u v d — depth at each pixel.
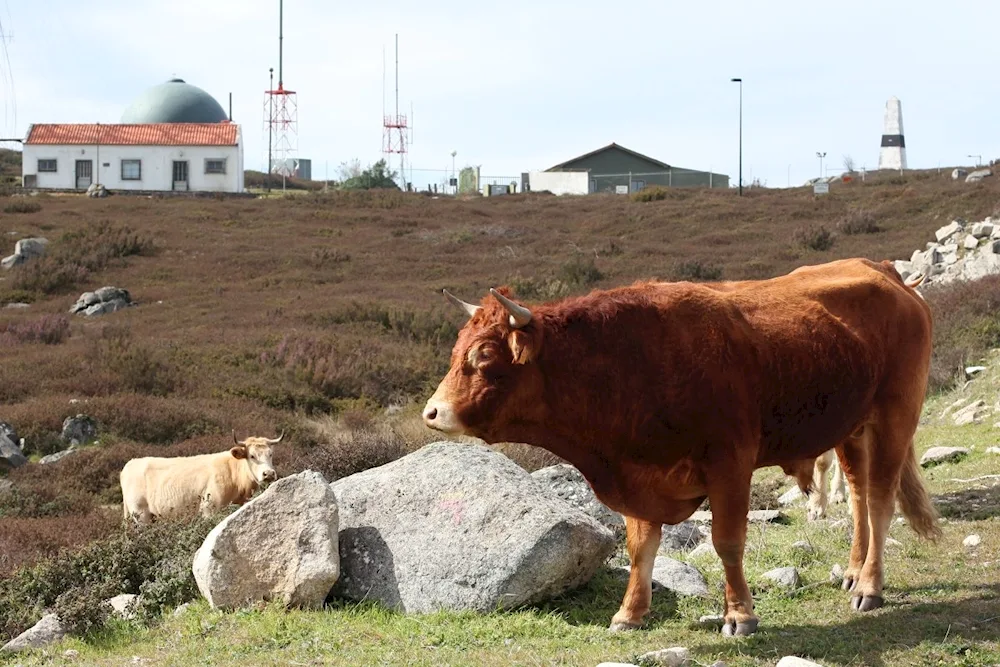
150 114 92.81
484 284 40.25
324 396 24.20
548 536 8.12
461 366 6.92
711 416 7.03
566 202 68.25
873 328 8.04
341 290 39.78
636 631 7.52
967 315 22.19
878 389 8.12
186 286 41.47
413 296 37.84
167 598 9.12
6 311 37.66
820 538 10.18
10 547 12.83
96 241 47.47
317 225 57.19
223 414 21.39
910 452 8.55
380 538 8.66
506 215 62.69
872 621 7.38
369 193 69.62
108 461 18.09
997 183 54.78
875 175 74.62
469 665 6.77
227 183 76.88
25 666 7.69
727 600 7.30
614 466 7.20
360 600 8.46
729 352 7.15
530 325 6.87
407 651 7.16
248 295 39.31
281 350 27.11
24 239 46.62
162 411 21.05
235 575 8.38
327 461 15.87
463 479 8.83
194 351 27.28
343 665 6.91
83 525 14.23
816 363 7.50
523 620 7.73
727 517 7.12
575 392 6.99
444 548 8.35
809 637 7.06
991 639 6.80
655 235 52.69
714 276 40.19
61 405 21.22
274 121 103.69
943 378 18.77
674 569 8.76
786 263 42.38
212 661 7.23
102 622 8.60
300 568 8.31
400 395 24.84
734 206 59.34
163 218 57.31
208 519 10.66
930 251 32.12
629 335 7.06
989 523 9.95
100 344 27.64
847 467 8.57
